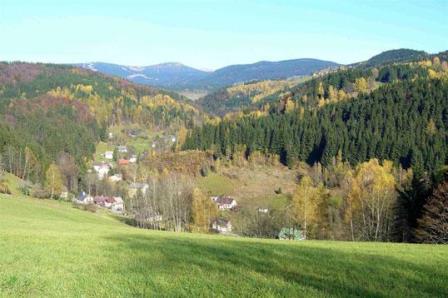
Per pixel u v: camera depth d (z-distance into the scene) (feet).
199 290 52.80
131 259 68.80
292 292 53.57
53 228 133.90
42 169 510.99
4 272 57.31
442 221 197.88
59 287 51.93
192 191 380.58
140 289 52.08
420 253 88.12
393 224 249.75
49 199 425.28
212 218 378.53
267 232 323.37
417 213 232.12
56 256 69.31
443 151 493.77
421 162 482.69
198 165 641.40
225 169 627.46
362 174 372.17
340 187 483.10
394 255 83.76
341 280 60.85
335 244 106.11
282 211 346.13
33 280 54.24
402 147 526.98
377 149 542.57
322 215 296.30
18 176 495.41
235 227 383.45
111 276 57.67
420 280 63.41
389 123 603.67
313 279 60.70
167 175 534.78
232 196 534.37
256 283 56.90
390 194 269.03
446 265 75.05
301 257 76.84
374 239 255.29
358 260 76.59
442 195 205.16
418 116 603.26
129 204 458.91
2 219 156.97
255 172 613.52
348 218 280.10
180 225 357.00
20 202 270.46
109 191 571.69
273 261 71.72
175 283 55.21
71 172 592.19
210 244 89.71
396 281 62.08
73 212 293.43
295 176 590.96
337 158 561.43
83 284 53.52
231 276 59.98
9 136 533.14
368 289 57.00
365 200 274.77
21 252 71.26
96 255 71.36
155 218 368.48
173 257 71.31
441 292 57.62
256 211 374.84
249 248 84.89
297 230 303.89
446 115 590.55
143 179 609.01
